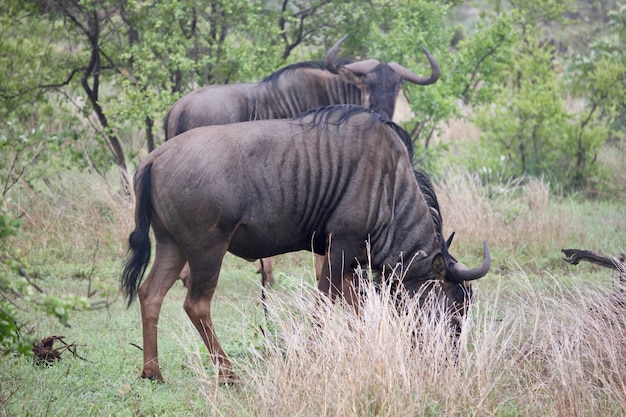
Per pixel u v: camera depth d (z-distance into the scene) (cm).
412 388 1819
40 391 1953
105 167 3909
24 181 3400
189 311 2144
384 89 3388
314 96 3353
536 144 4975
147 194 2127
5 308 1558
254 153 2152
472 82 4816
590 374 2061
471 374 1925
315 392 1797
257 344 2231
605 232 3819
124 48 3969
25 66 4006
